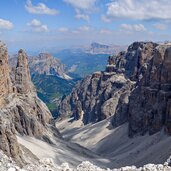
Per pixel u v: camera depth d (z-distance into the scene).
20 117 177.38
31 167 35.72
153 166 37.50
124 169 38.03
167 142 172.38
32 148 151.00
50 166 37.59
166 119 195.62
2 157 36.22
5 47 184.38
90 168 38.47
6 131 96.75
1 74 174.00
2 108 168.00
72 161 157.50
